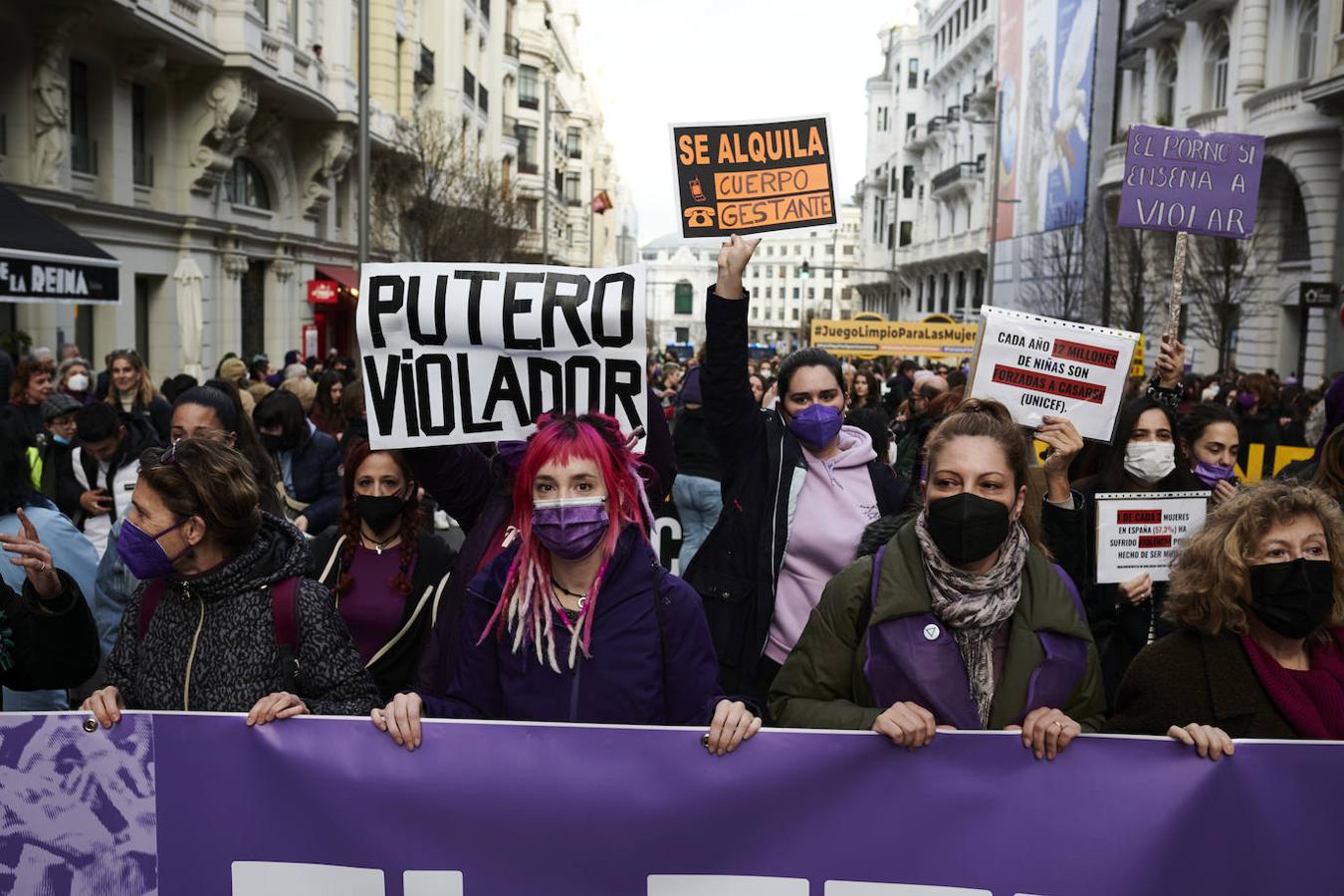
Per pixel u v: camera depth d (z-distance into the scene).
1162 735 2.86
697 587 4.27
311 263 29.41
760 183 4.40
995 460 2.77
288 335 27.81
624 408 3.57
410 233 32.97
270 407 6.54
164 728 2.79
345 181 32.16
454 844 2.74
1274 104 26.25
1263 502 2.85
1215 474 5.08
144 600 3.09
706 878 2.72
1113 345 4.45
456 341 3.60
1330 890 2.62
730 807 2.71
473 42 45.25
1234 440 5.11
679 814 2.71
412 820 2.74
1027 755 2.66
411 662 4.00
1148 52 34.22
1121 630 4.44
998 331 4.50
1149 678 2.91
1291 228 27.38
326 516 6.54
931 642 2.82
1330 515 2.86
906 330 21.78
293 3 24.88
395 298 3.59
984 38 52.91
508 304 3.55
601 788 2.71
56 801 2.80
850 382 13.13
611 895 2.73
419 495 4.07
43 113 16.69
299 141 27.81
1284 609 2.80
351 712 2.97
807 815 2.70
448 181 30.28
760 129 4.39
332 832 2.76
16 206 12.20
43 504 4.24
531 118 59.62
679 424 8.13
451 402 3.61
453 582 3.36
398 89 34.00
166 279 21.58
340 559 4.04
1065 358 4.47
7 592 3.23
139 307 21.11
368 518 3.95
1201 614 2.89
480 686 2.89
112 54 19.00
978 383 4.53
